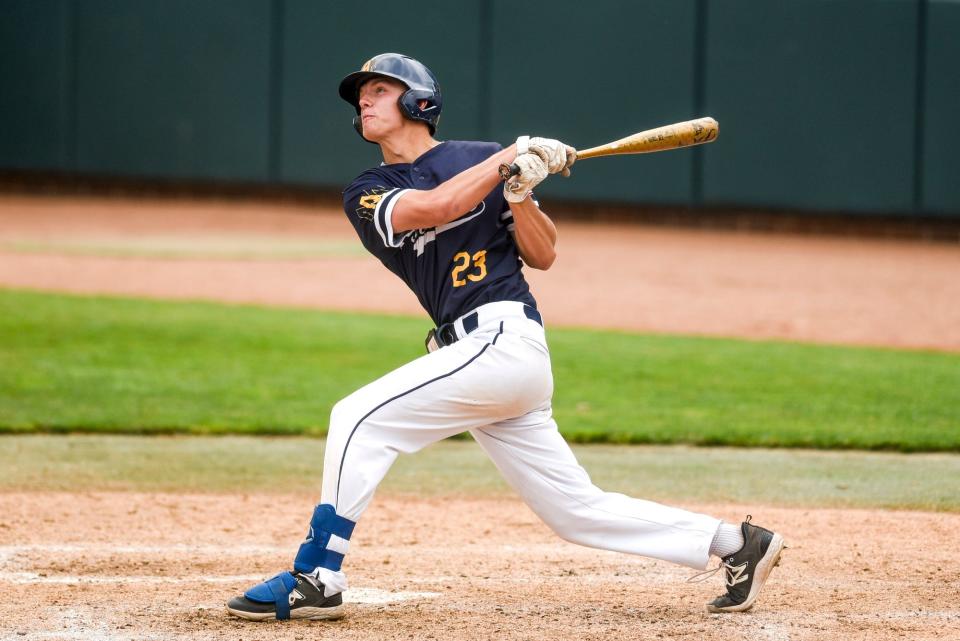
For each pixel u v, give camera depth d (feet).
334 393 99.50
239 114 286.66
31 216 255.29
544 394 41.37
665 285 186.91
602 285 185.47
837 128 279.69
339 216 277.64
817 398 100.17
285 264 195.83
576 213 292.40
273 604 42.09
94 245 212.43
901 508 65.77
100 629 41.68
